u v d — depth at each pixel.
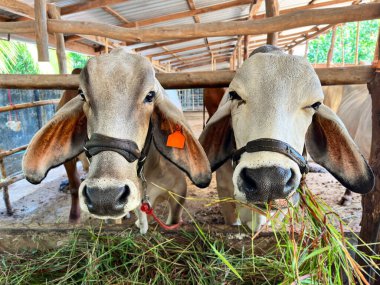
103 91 0.67
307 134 0.85
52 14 1.70
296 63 0.70
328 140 0.84
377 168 0.82
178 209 1.13
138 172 0.80
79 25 1.11
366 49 8.69
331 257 0.63
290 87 0.67
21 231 0.84
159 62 6.73
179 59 7.18
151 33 1.06
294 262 0.60
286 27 0.96
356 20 0.89
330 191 1.94
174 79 1.00
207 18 3.77
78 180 1.52
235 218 1.07
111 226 0.86
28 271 0.76
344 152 0.81
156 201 1.09
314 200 0.73
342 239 0.66
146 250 0.77
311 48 9.40
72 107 0.82
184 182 1.11
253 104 0.68
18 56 5.27
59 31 1.15
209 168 0.80
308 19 0.93
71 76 1.02
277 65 0.70
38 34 1.13
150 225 0.89
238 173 0.65
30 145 0.78
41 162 0.84
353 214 1.54
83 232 0.83
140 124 0.70
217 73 0.97
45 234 0.83
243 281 0.70
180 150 0.86
